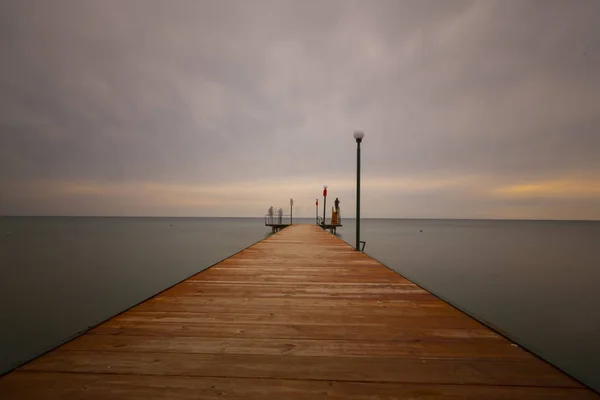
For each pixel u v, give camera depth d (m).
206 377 1.62
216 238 38.16
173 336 2.14
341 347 2.00
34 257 20.28
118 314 2.60
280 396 1.45
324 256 6.32
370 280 4.06
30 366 1.67
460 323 2.47
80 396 1.42
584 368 5.47
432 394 1.48
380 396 1.46
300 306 2.91
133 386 1.51
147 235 44.84
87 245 28.94
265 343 2.05
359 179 7.68
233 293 3.37
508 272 14.77
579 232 71.00
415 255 21.00
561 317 8.21
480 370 1.71
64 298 10.25
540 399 1.44
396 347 2.01
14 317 8.39
